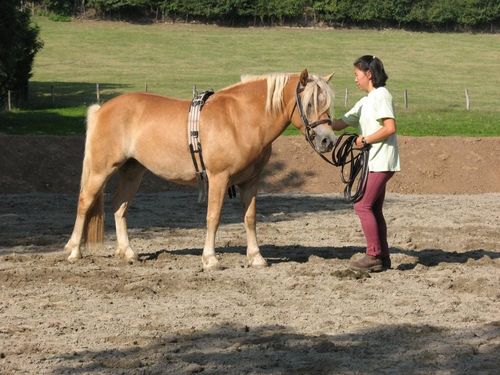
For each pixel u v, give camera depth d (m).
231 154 9.73
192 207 15.84
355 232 13.14
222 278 9.62
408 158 20.80
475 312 8.22
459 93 48.56
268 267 10.21
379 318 8.00
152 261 10.58
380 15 76.94
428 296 8.85
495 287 9.16
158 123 10.05
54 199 16.89
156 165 10.12
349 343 7.14
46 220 14.05
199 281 9.46
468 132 30.59
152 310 8.29
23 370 6.47
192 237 12.57
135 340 7.23
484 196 18.59
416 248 11.81
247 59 60.97
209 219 9.99
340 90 47.09
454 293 9.02
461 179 20.31
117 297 8.82
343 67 57.84
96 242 10.62
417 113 38.47
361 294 8.92
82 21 75.19
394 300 8.67
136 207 15.75
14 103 40.44
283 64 58.72
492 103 44.44
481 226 13.90
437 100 45.09
